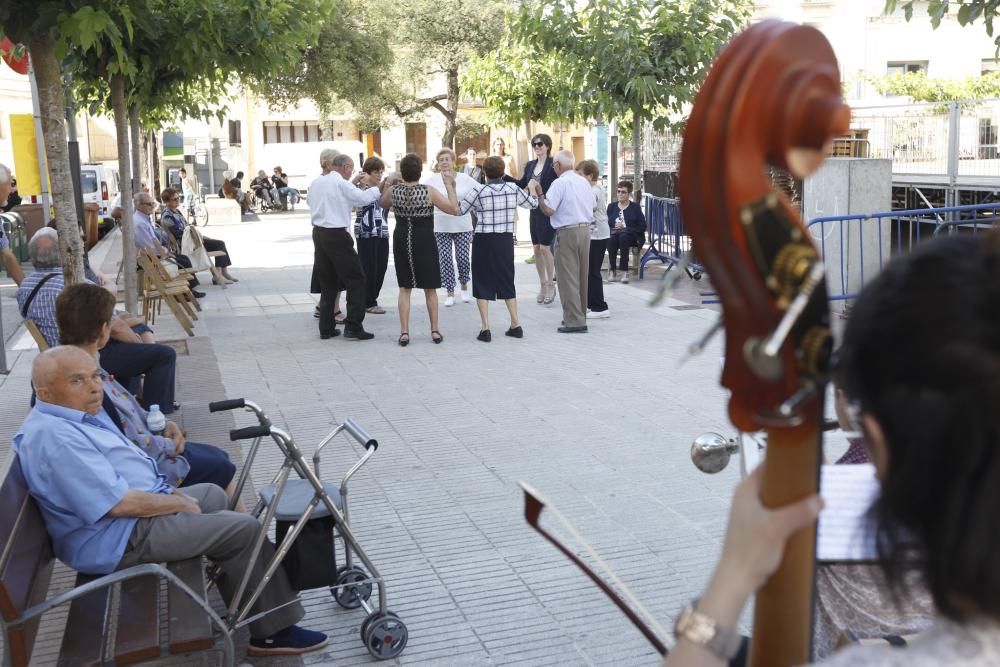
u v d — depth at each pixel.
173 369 7.31
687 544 5.03
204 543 3.78
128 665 3.25
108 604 3.57
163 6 8.52
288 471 3.84
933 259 0.95
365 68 29.44
